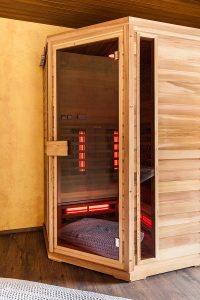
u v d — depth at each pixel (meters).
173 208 2.11
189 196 2.17
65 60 2.23
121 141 1.95
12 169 2.86
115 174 2.45
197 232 2.21
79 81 2.27
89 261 2.11
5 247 2.53
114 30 1.94
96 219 2.54
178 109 2.09
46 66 2.44
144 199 2.40
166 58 2.03
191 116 2.14
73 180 2.31
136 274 1.96
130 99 1.90
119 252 1.99
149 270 2.02
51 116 2.22
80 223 2.48
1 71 2.77
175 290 1.85
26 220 2.94
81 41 2.08
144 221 2.39
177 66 2.07
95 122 2.33
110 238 2.19
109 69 2.35
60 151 2.13
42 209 2.99
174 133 2.09
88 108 2.31
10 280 0.74
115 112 2.39
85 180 2.35
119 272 1.97
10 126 2.83
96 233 2.29
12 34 2.80
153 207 2.05
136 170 1.95
